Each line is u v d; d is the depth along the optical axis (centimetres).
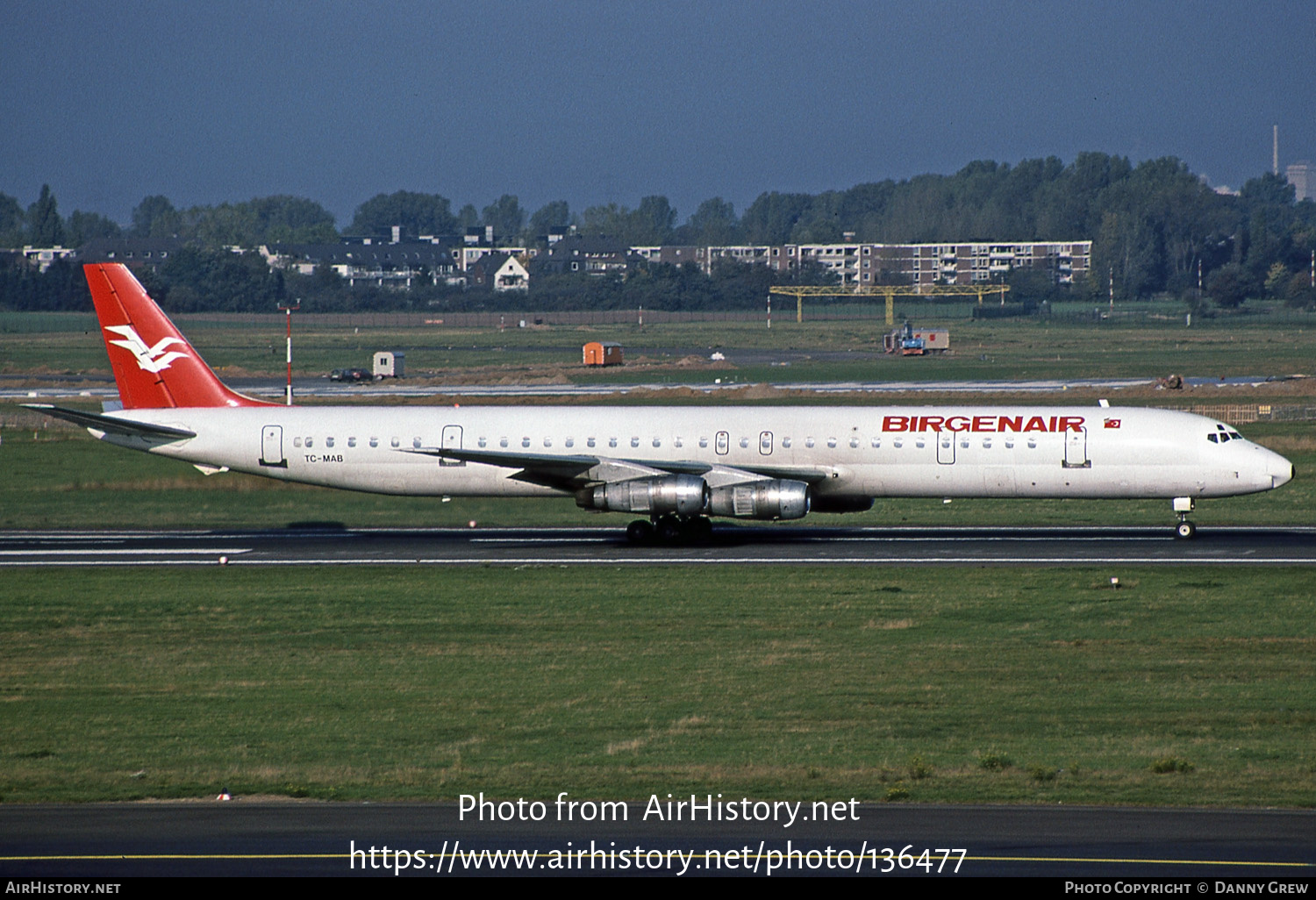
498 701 13250
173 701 13388
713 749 11462
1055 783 10181
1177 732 11838
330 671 14550
